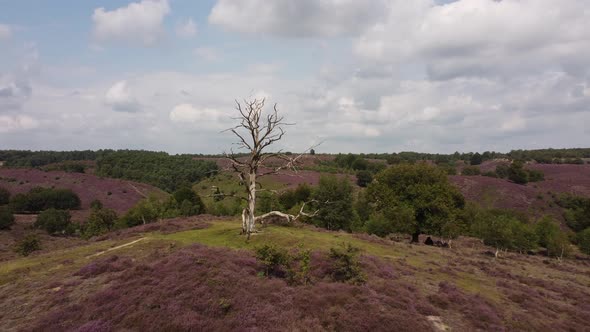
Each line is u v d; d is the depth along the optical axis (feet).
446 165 551.18
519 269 137.28
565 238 198.08
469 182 423.64
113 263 91.66
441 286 87.56
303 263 83.35
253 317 60.75
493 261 151.74
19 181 401.90
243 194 288.10
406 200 196.13
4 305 71.97
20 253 165.27
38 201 347.56
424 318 67.15
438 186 192.95
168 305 63.77
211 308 63.00
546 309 81.61
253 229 127.24
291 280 79.05
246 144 127.44
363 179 396.98
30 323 63.62
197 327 57.47
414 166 212.02
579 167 473.26
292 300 68.08
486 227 187.42
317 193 198.39
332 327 61.36
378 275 90.48
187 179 457.68
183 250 95.20
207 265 80.38
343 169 470.39
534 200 367.45
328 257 92.17
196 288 69.05
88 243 140.56
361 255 105.50
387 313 65.41
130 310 63.21
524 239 182.19
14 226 293.64
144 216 214.07
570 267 159.12
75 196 369.50
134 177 466.29
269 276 81.00
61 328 60.23
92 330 57.82
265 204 216.74
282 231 139.85
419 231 195.00
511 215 267.18
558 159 539.70
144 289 70.03
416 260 122.62
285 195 240.53
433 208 187.93
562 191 383.86
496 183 410.31
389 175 211.20
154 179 458.91
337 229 195.72
